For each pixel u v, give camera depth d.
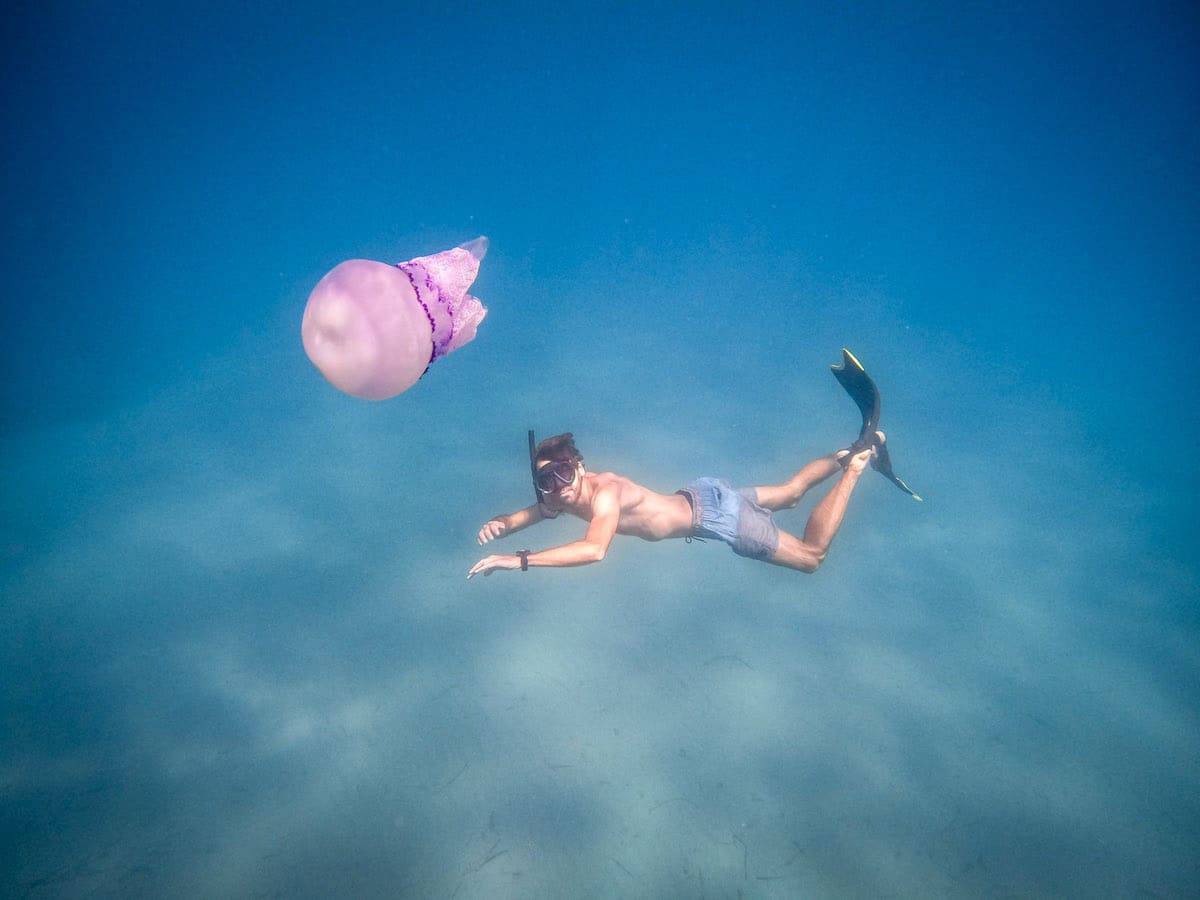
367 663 3.39
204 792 2.86
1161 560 4.14
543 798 2.78
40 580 4.09
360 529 4.32
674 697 3.20
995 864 2.59
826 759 2.94
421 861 2.59
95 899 2.53
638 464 4.81
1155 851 2.64
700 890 2.50
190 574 4.05
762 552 2.99
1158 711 3.19
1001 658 3.47
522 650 3.43
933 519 4.47
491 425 5.50
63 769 2.99
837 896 2.49
